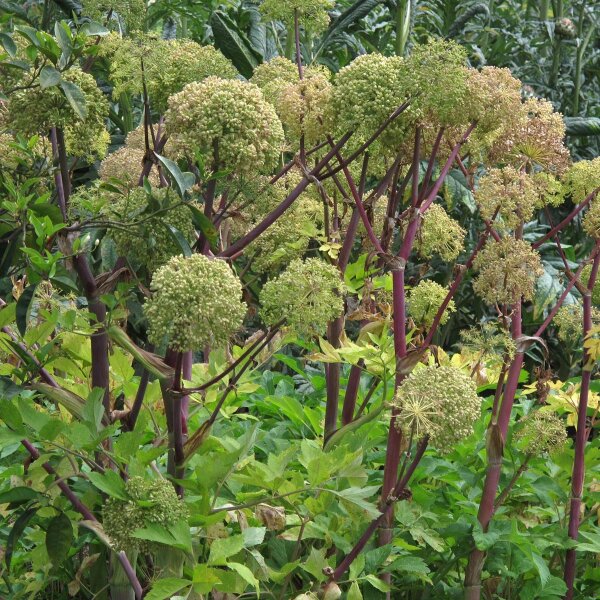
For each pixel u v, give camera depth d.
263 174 1.65
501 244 1.70
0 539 1.83
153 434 1.96
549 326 4.12
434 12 5.60
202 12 4.79
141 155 1.87
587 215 1.85
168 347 1.40
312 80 1.74
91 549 1.70
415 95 1.56
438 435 1.39
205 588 1.32
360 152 1.61
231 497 1.81
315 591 1.55
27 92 1.51
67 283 1.42
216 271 1.26
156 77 1.76
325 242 1.89
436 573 1.81
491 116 1.64
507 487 1.77
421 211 1.63
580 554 2.01
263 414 2.42
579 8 5.50
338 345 1.87
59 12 3.82
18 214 1.48
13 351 1.52
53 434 1.34
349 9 4.23
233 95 1.45
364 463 1.99
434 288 1.90
